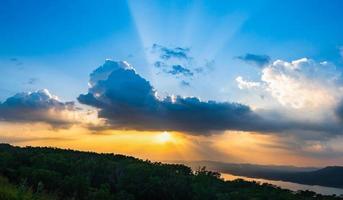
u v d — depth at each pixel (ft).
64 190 230.48
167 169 434.71
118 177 359.66
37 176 222.48
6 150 354.74
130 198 297.74
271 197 443.32
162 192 355.56
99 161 396.16
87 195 249.14
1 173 213.25
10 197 70.23
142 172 372.38
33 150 402.11
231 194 410.93
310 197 503.61
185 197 376.48
